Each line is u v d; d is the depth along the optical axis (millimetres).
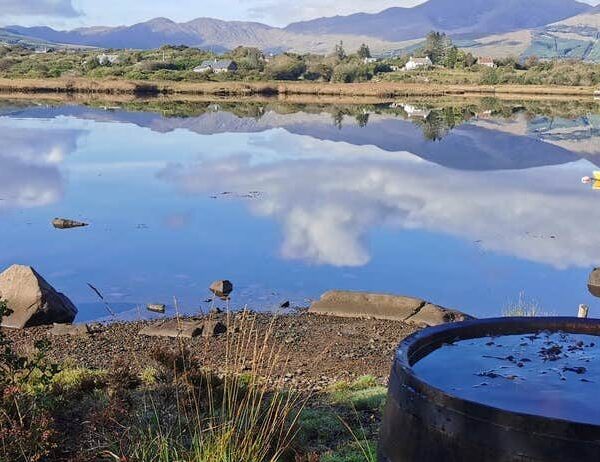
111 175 30641
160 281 15953
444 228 21531
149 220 22172
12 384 5922
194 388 6164
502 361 3533
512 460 2705
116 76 108438
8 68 112750
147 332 12312
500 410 2736
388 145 42719
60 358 10906
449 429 2877
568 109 73562
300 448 5676
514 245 19562
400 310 13477
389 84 111500
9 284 13195
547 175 32656
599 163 36625
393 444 3174
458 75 130375
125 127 49656
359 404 7770
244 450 5102
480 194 27391
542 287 15797
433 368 3438
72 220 21750
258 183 29109
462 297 15008
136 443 5434
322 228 21344
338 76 117125
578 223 22484
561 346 3777
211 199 25625
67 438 5633
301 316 13508
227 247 18953
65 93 91188
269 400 6812
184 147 40375
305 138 45719
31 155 35688
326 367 10461
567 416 2891
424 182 30141
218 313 13680
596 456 2586
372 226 21812
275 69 119062
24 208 23797
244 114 62969
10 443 5074
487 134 48625
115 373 7000
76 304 14281
